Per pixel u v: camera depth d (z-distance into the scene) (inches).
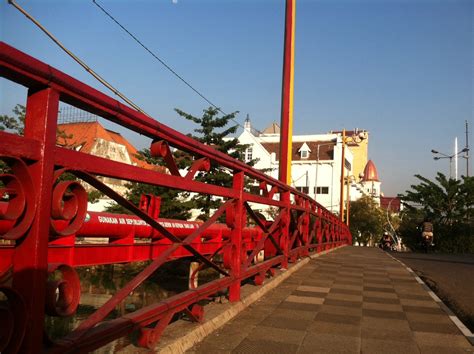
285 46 523.8
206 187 183.6
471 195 1459.2
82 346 106.9
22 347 89.3
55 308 94.5
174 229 387.5
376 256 684.1
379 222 2166.6
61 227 125.0
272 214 1109.7
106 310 115.6
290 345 187.0
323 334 205.2
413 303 285.4
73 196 102.2
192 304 187.8
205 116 876.6
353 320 233.6
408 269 486.3
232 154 882.8
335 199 2065.7
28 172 90.1
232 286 238.4
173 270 650.8
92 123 1475.1
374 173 3848.4
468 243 1389.0
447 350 188.4
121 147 1475.1
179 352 163.5
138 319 136.4
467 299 331.3
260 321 221.8
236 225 230.8
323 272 416.5
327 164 2096.5
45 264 93.3
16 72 86.8
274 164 1971.0
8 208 90.1
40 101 94.6
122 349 151.5
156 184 139.6
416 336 207.6
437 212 1501.0
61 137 802.8
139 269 677.9
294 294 298.7
